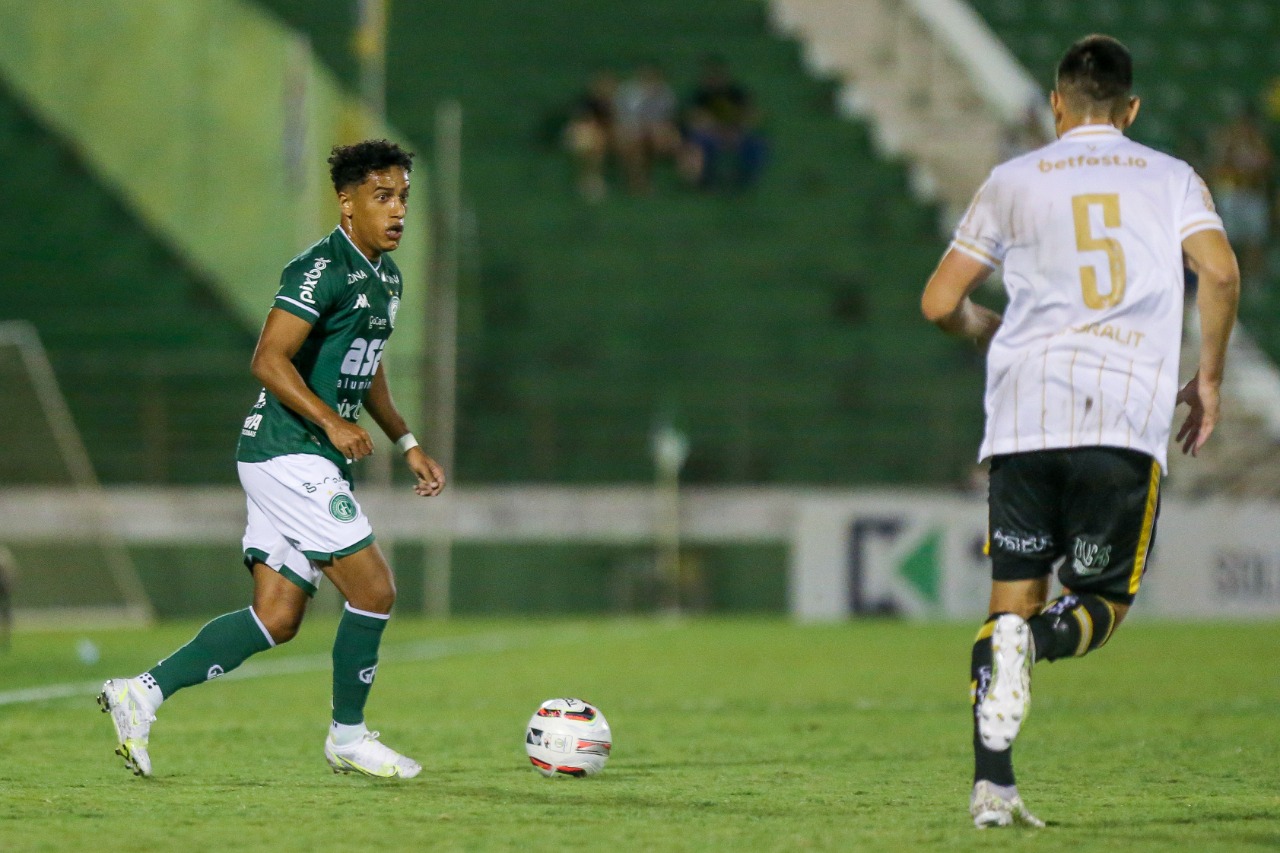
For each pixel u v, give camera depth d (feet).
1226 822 54.65
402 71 306.76
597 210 278.87
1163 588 214.69
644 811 57.47
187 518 219.20
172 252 259.60
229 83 253.65
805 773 69.41
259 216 246.88
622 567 222.07
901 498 217.77
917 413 246.06
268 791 62.54
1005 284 55.31
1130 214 53.67
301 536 65.31
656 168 293.84
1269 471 242.58
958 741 82.74
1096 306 53.36
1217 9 350.64
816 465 240.73
